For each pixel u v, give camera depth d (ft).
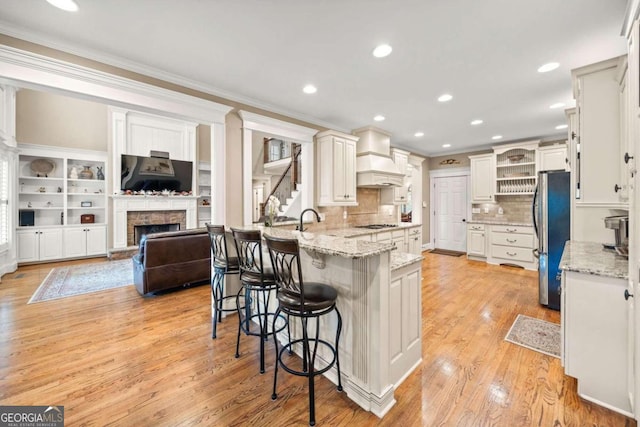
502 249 17.26
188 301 11.22
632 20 4.30
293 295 5.42
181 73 8.81
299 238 6.79
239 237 6.81
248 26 6.50
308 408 5.41
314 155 13.74
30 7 5.86
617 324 5.14
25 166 18.16
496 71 8.71
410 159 20.02
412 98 10.88
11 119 15.31
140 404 5.48
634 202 4.42
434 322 9.22
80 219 20.02
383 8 5.89
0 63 6.43
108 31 6.70
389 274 5.50
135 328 8.78
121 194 19.93
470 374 6.44
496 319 9.43
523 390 5.88
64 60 7.15
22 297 11.62
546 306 10.43
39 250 17.80
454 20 6.28
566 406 5.38
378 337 5.24
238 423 5.03
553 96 10.73
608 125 6.63
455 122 14.16
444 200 22.65
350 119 13.62
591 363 5.42
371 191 17.89
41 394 5.72
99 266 17.20
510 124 14.43
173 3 5.75
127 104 8.24
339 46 7.34
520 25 6.45
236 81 9.38
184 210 23.03
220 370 6.62
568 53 7.66
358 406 5.47
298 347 7.35
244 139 10.84
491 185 18.51
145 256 11.40
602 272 5.20
